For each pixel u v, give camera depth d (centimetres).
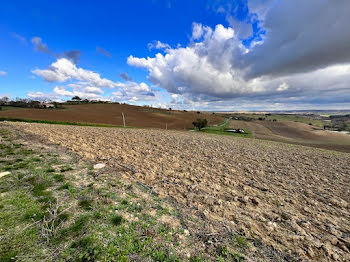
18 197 368
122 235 286
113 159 752
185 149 1227
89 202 375
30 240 257
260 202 476
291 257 283
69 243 259
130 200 406
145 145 1238
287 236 336
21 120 2738
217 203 445
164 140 1598
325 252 305
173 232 309
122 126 3806
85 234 279
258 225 366
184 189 514
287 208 465
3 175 467
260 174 766
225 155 1136
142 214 355
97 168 607
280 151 1592
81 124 3238
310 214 444
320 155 1510
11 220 294
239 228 346
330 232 372
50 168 552
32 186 420
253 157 1155
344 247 320
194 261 251
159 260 246
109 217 329
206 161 917
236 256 269
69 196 394
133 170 632
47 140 1011
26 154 684
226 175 699
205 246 286
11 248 241
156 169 684
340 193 614
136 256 247
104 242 267
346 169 1001
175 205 412
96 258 237
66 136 1259
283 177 758
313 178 775
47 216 314
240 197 503
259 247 299
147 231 301
